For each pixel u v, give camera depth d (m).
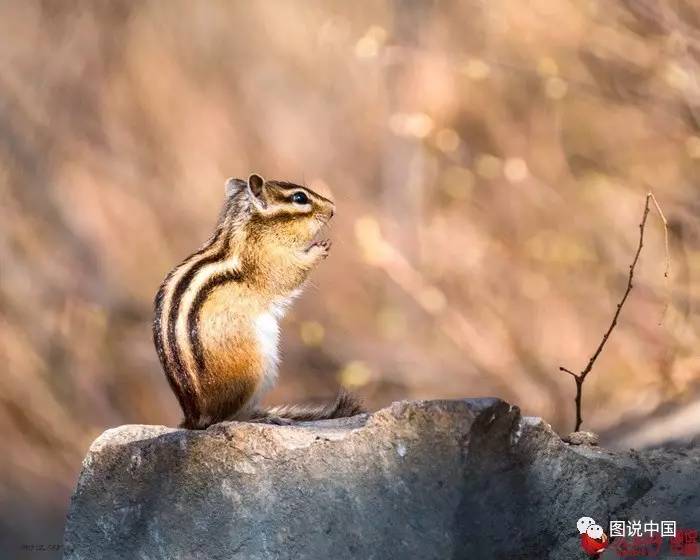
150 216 19.48
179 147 20.06
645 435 10.28
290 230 9.55
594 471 8.05
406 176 18.59
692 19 16.53
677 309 14.74
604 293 15.86
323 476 7.89
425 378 16.39
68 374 18.09
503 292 16.66
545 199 17.14
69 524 8.54
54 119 20.28
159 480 8.32
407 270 16.45
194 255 9.37
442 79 18.84
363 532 7.76
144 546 8.35
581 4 17.53
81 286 18.83
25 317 18.36
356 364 15.18
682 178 16.56
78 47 20.83
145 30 20.97
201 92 20.48
